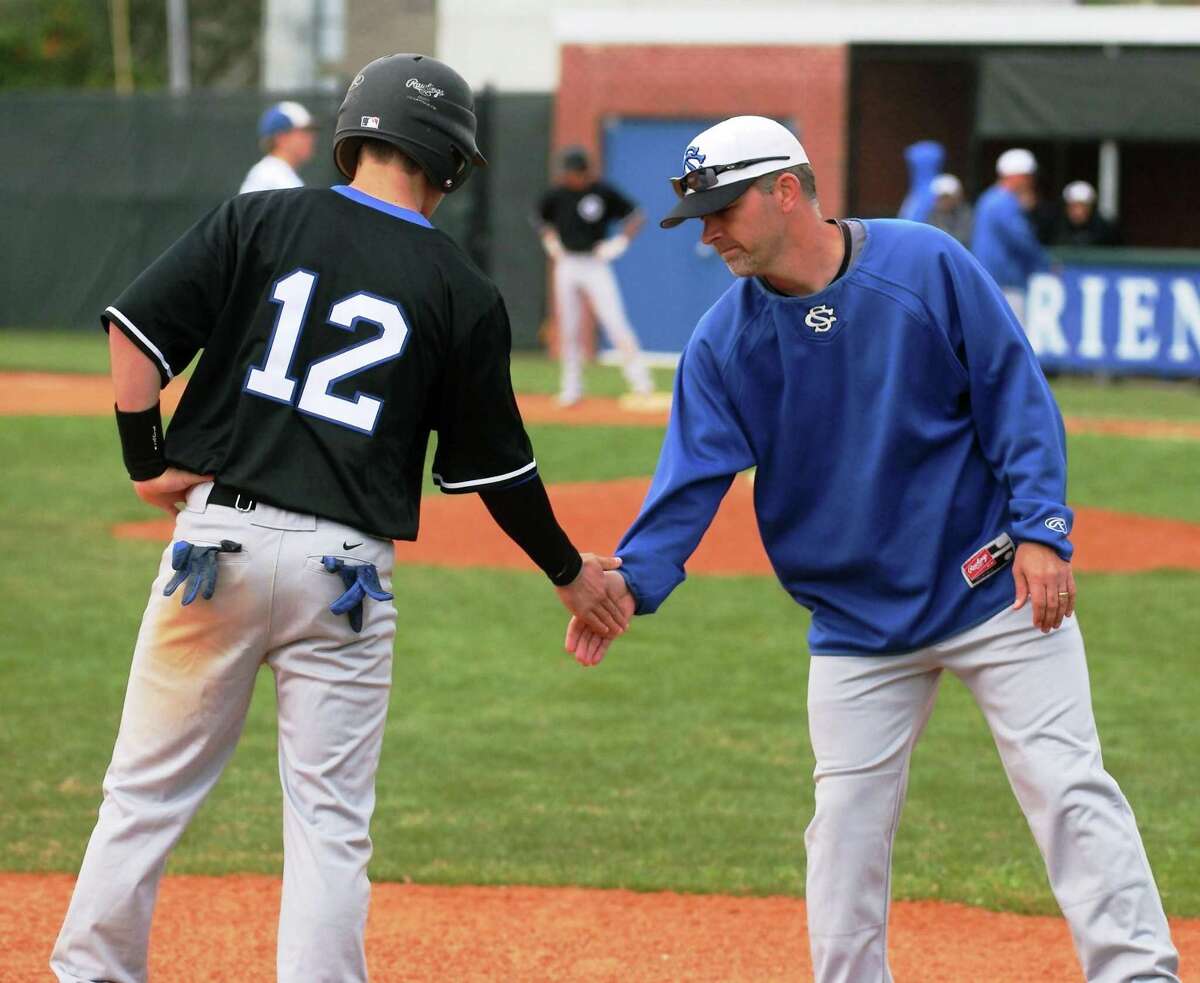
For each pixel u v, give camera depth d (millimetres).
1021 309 53812
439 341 11312
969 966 14516
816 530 11930
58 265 76375
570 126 70125
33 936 14797
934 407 11641
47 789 19562
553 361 68875
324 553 11008
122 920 11312
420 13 89375
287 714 11266
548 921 15648
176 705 11266
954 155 74375
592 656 12516
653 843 18078
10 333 76812
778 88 68188
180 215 74438
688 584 31266
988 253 52344
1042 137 64875
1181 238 74438
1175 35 64812
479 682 24734
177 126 74125
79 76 104125
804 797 19844
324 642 11141
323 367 11109
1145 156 74250
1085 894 11188
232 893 16250
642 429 47188
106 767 20484
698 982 14094
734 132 11438
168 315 11133
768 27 68125
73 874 16641
